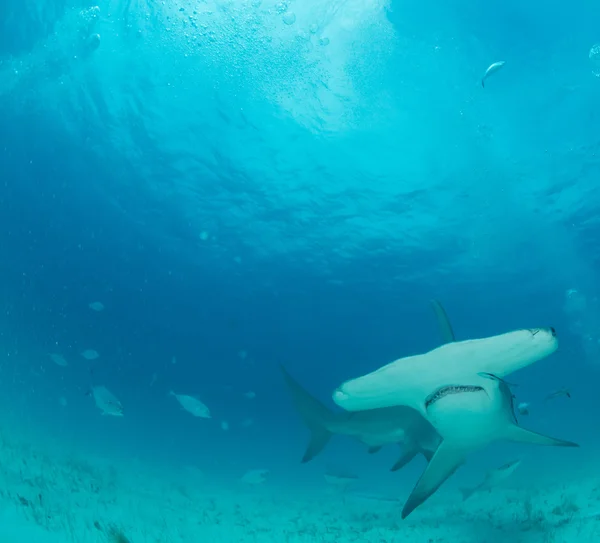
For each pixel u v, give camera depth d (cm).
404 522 892
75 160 2080
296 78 1498
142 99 1634
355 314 3834
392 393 407
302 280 3080
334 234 2391
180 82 1543
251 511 1073
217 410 5666
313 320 4062
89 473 1120
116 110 1712
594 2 1252
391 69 1442
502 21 1304
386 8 1280
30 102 1742
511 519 811
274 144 1775
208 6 1298
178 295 3609
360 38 1360
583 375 5597
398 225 2244
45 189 2366
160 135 1800
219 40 1395
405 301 3419
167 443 2483
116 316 4125
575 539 629
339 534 834
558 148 1689
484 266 2694
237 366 6056
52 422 1988
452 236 2320
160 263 3055
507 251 2484
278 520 978
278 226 2370
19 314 3192
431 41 1357
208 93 1577
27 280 3344
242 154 1845
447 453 472
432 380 393
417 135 1670
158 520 843
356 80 1485
